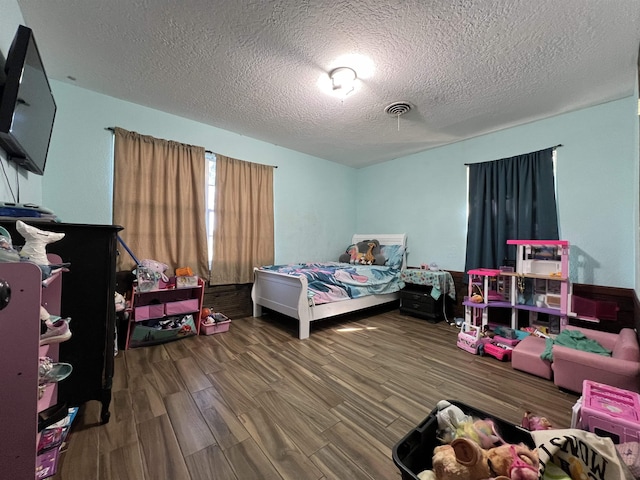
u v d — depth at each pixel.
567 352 1.84
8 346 0.81
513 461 0.85
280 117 2.94
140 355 2.37
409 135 3.42
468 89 2.32
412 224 4.23
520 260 2.82
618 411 1.13
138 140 2.71
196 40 1.79
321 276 3.20
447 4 1.47
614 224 2.51
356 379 1.99
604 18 1.54
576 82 2.20
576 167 2.71
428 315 3.48
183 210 2.98
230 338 2.80
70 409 1.42
